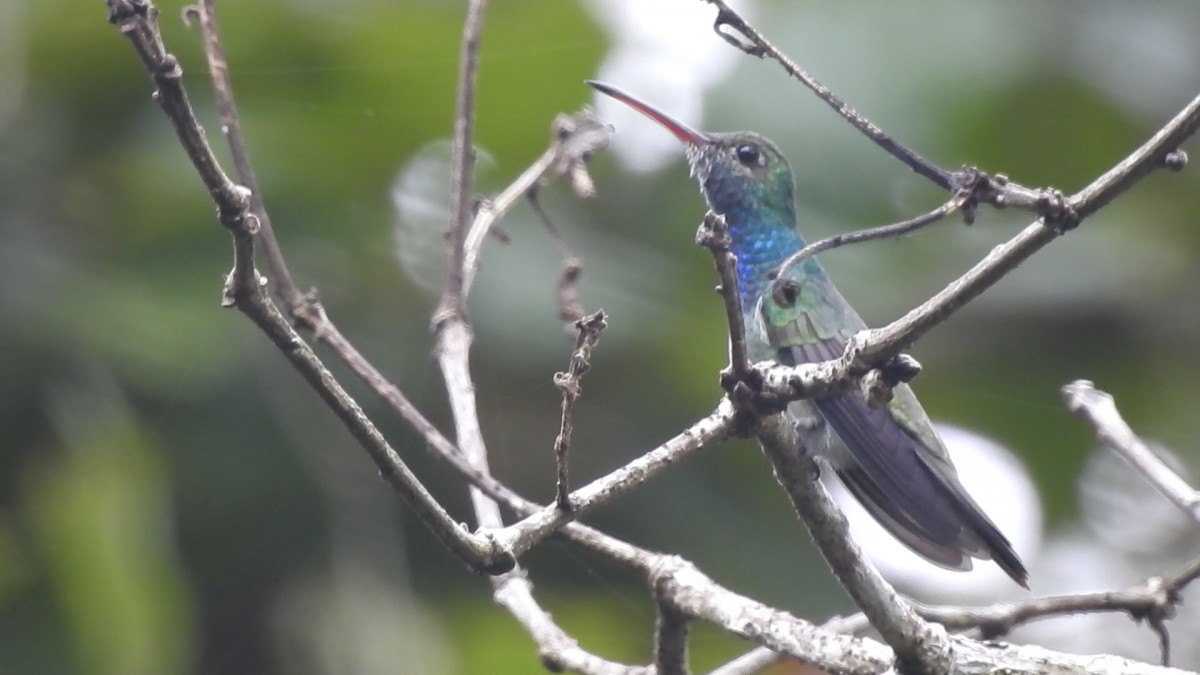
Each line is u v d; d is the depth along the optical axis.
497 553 5.02
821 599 9.53
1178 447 11.07
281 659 8.69
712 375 9.63
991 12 10.40
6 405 8.48
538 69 10.16
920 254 10.53
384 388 6.62
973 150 10.38
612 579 9.58
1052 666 5.49
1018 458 11.24
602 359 9.59
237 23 9.79
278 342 4.61
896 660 5.45
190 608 8.41
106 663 7.98
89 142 9.50
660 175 10.33
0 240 8.98
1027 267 10.91
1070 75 10.29
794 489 5.34
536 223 9.91
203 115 9.64
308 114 9.85
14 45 9.46
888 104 10.23
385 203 9.90
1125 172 4.27
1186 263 11.03
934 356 11.01
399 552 9.15
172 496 8.78
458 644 9.05
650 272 9.99
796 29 10.44
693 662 9.52
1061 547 11.55
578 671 6.55
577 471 9.51
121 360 8.77
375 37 9.93
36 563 8.12
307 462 9.09
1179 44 10.59
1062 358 10.98
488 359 9.50
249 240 4.48
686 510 9.61
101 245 9.20
